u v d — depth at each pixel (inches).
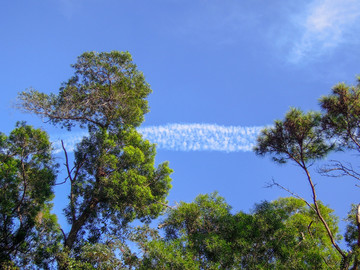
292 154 615.2
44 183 756.6
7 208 693.9
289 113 611.8
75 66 876.6
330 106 594.2
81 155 794.2
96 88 853.8
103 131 810.2
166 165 853.2
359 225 541.0
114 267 552.4
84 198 766.5
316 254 557.9
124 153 784.9
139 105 916.0
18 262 679.7
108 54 883.4
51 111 794.8
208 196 662.5
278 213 632.4
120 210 743.7
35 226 731.4
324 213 831.7
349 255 523.2
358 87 588.4
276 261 540.7
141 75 925.2
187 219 633.6
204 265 530.3
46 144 781.9
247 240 576.1
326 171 574.6
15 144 759.7
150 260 508.7
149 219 776.9
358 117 580.1
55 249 667.4
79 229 744.3
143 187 749.3
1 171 705.6
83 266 579.5
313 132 608.4
